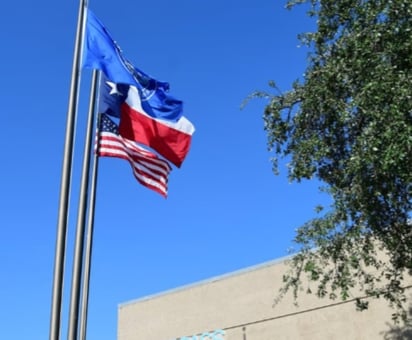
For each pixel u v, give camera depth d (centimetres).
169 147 1420
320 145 1207
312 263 1267
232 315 2312
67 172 1098
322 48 1245
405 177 1013
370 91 1034
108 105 1295
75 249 1130
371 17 1098
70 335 1062
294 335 2097
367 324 1925
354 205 1139
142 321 2611
